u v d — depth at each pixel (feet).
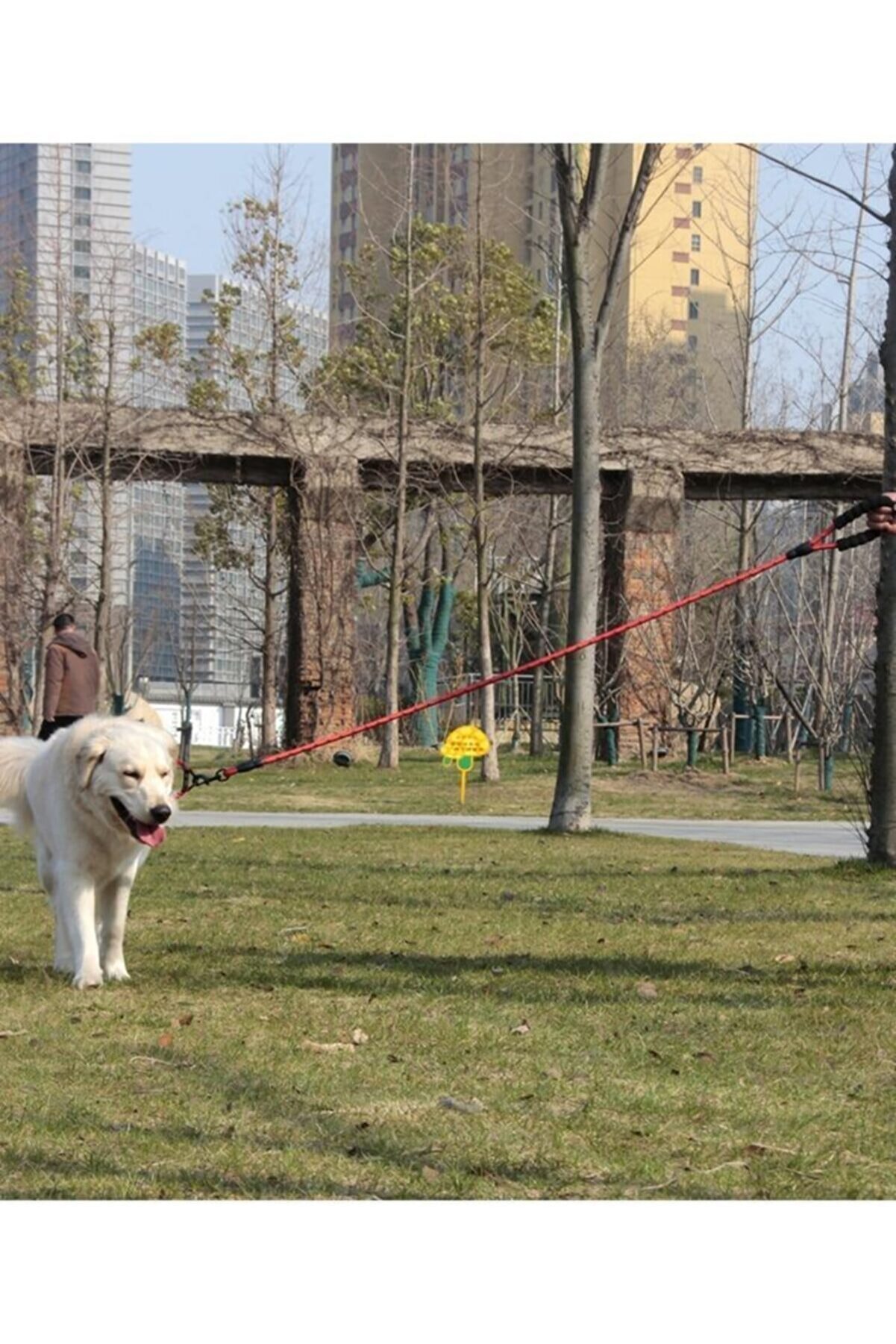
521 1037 24.97
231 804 83.41
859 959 33.37
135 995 27.86
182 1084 21.59
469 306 118.52
